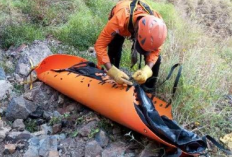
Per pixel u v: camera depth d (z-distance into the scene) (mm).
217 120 2227
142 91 2027
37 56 2799
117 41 2311
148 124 1876
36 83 2484
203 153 1908
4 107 2311
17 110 2178
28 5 3518
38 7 3502
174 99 2230
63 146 1991
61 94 2389
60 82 2295
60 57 2510
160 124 1893
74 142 2012
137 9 1970
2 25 3154
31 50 2844
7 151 1957
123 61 2883
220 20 4391
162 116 1995
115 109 1948
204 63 2596
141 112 1911
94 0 3961
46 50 2875
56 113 2260
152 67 2229
